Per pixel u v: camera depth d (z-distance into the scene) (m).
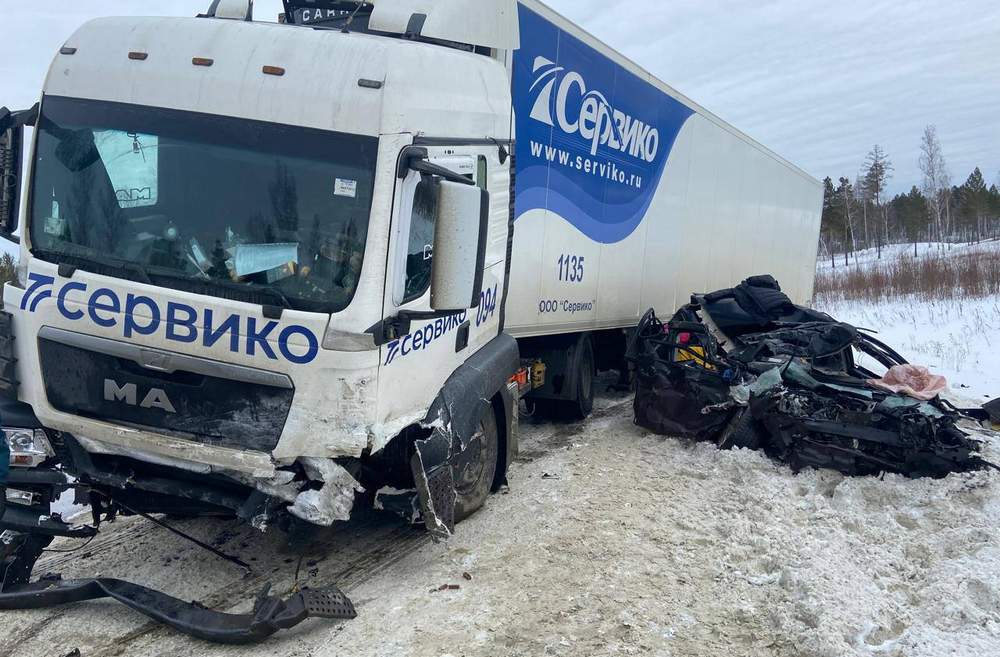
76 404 4.00
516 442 5.98
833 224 75.25
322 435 3.75
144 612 3.87
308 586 4.48
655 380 7.80
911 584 4.58
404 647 3.79
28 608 4.09
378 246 3.81
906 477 6.19
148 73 4.02
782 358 7.42
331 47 3.98
